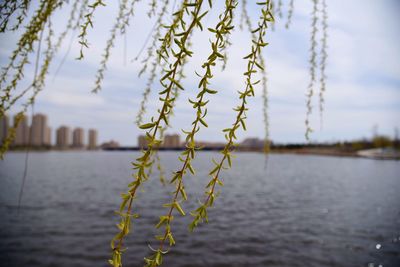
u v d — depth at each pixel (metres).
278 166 51.09
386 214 13.48
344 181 27.36
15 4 1.01
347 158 80.12
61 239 9.60
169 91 0.55
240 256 8.35
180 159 0.54
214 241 9.51
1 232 10.19
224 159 0.56
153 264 0.52
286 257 8.35
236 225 11.41
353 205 15.76
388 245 9.30
